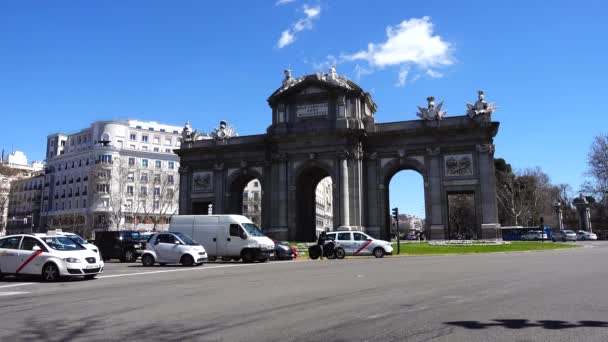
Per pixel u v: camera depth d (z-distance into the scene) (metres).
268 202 64.94
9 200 110.81
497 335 9.38
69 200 117.50
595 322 10.46
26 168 163.12
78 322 11.12
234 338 9.43
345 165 58.69
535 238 77.94
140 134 125.50
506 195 96.56
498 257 32.88
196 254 30.67
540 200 98.81
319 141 60.22
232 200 68.56
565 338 9.10
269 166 65.69
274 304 13.34
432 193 57.00
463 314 11.50
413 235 112.56
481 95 56.62
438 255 38.69
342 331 9.91
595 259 28.48
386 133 59.59
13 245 21.64
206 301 13.98
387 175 60.78
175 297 14.88
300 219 62.09
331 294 15.14
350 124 59.25
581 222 98.75
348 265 27.98
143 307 13.05
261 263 32.62
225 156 68.75
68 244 22.20
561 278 18.50
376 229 59.00
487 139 56.19
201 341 9.23
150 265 31.25
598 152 75.44
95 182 110.62
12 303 14.22
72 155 119.75
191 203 69.88
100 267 21.86
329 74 61.06
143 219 111.69
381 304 13.06
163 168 122.44
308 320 11.07
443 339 9.12
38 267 20.75
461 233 103.44
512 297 13.95
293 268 26.38
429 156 57.91
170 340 9.33
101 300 14.47
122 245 39.00
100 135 120.19
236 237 34.38
